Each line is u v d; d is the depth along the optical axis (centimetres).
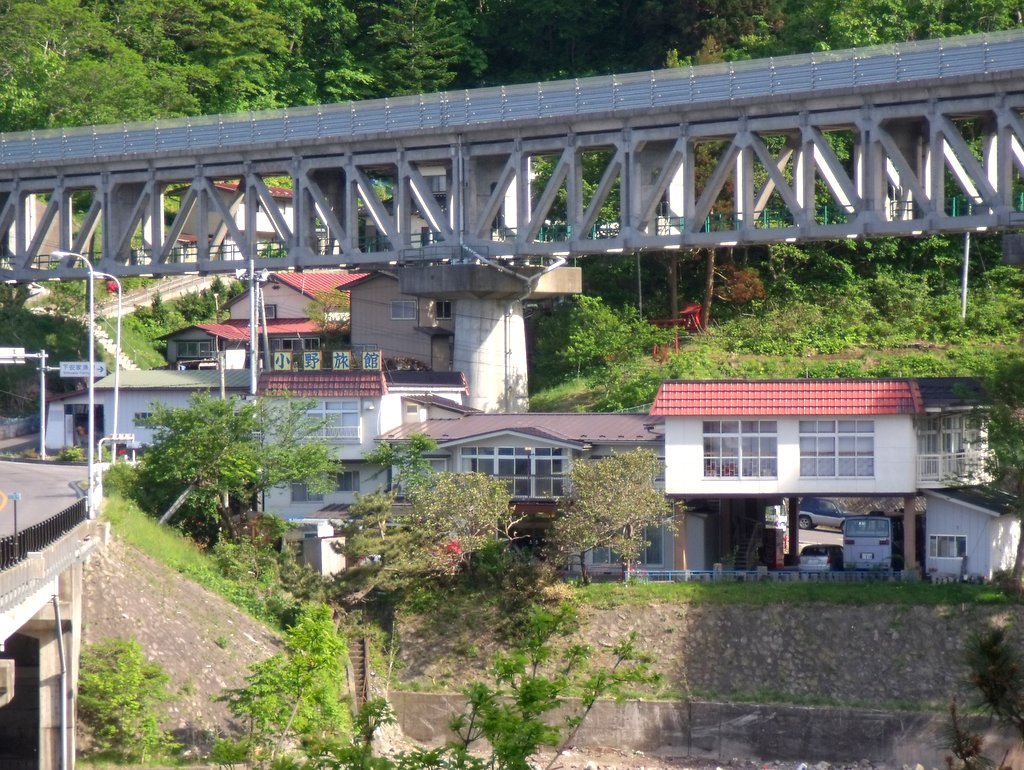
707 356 7738
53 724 4012
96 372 6209
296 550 5856
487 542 5478
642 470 5453
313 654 3903
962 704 4706
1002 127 6134
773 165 6600
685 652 5159
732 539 6022
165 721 4212
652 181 6925
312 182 7612
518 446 5959
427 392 6600
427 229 7531
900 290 8256
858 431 5591
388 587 5441
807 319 8056
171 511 5678
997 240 8638
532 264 7394
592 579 5581
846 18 8744
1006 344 7675
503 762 2342
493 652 5231
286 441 6056
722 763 4866
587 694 2619
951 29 8619
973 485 5669
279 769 2473
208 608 4919
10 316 8519
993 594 5175
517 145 7088
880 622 5159
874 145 6375
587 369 7919
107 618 4466
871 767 4806
